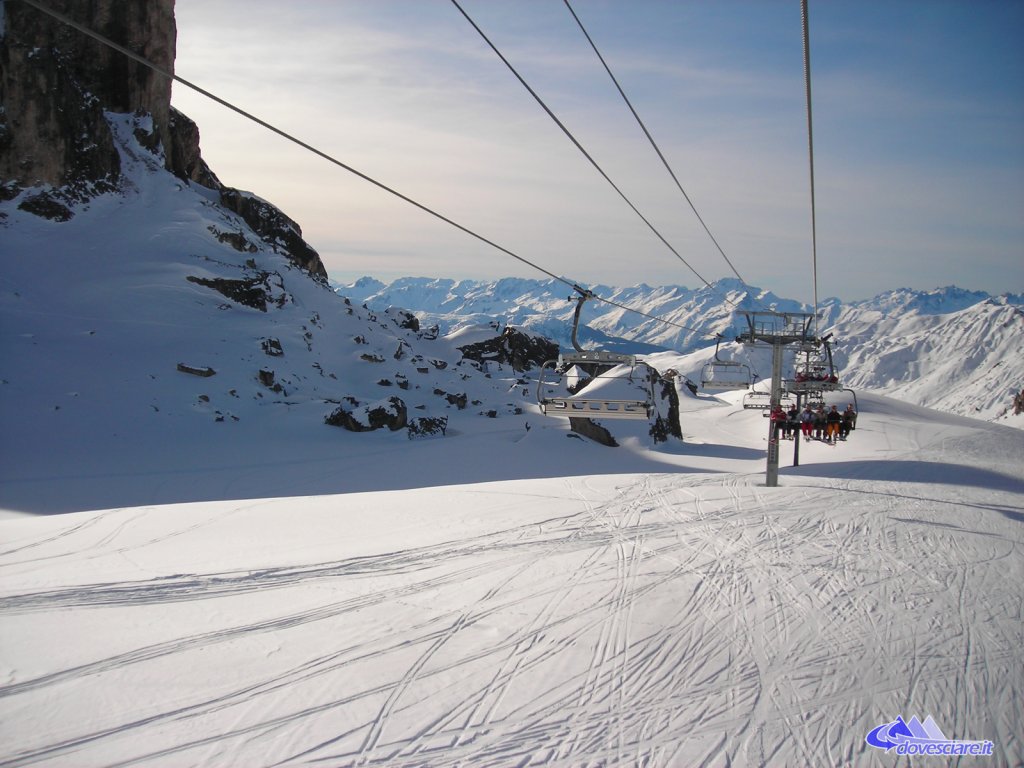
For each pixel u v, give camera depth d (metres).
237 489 47.62
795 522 26.22
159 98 117.50
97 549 21.88
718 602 17.55
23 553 21.44
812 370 37.56
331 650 14.70
